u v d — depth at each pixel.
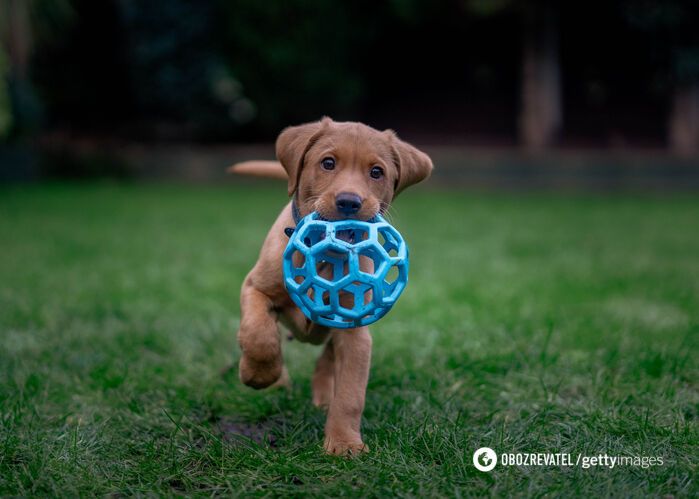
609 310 4.98
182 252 7.57
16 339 4.14
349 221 2.71
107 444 2.76
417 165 3.23
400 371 3.71
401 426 2.91
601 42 15.91
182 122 16.38
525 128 16.11
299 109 15.80
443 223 10.41
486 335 4.32
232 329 4.55
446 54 16.84
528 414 3.13
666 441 2.78
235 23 15.16
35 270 6.36
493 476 2.48
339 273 2.76
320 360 3.43
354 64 16.08
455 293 5.52
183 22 15.26
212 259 7.13
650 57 15.42
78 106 17.02
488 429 2.96
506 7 15.12
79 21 16.19
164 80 15.47
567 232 9.59
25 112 14.48
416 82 17.06
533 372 3.67
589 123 16.41
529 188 15.36
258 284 2.94
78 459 2.62
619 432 2.89
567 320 4.66
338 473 2.52
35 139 15.83
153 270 6.44
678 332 4.38
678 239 9.00
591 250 8.00
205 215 10.94
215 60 15.46
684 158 14.88
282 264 2.86
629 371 3.66
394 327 4.56
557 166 15.24
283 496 2.36
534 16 15.44
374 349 4.15
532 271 6.58
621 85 16.20
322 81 15.39
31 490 2.38
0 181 15.06
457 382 3.54
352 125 3.09
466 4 15.01
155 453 2.69
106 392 3.40
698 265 6.99
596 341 4.16
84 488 2.40
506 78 16.83
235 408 3.26
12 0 13.86
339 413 2.77
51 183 15.21
